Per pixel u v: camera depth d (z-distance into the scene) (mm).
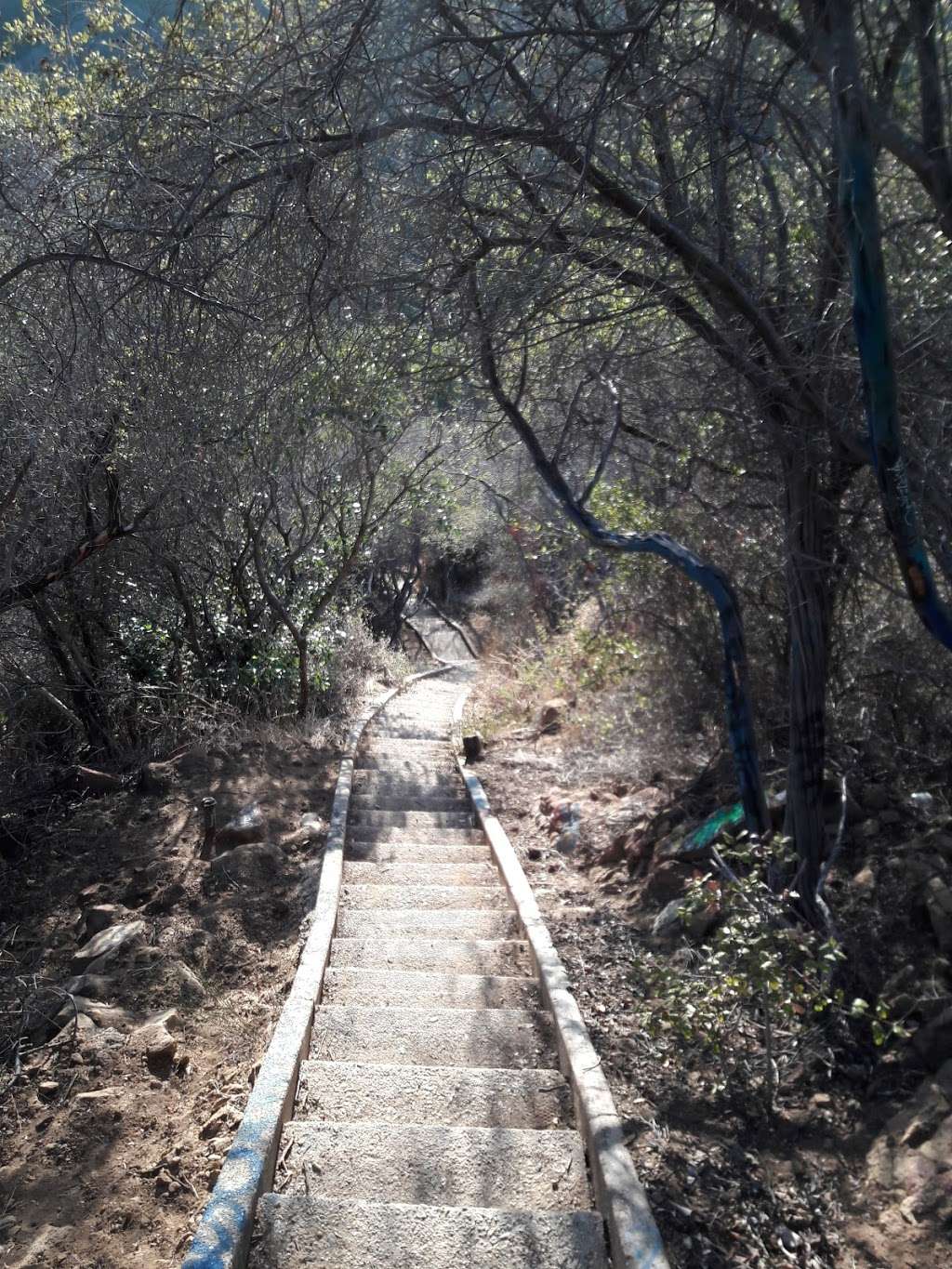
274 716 12266
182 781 9539
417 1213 3623
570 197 4543
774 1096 4367
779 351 4508
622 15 4656
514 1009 5449
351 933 6559
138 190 4457
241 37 4602
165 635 11305
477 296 4902
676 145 4793
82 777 9320
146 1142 4605
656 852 6898
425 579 30578
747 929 4469
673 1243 3576
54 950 6664
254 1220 3543
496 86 4402
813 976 4926
